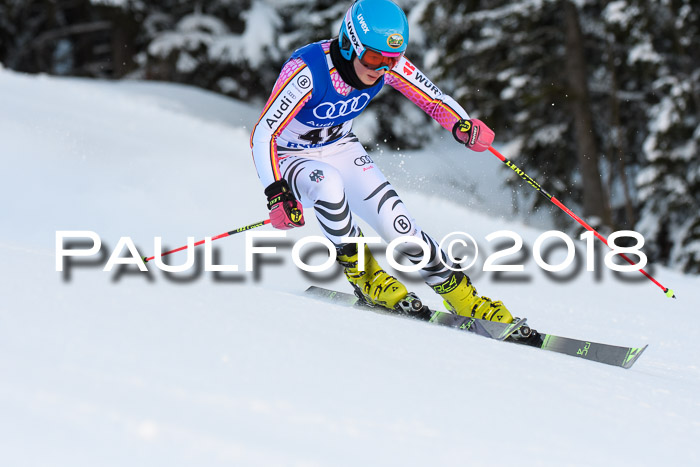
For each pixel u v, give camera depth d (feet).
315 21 201.46
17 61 272.72
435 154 176.35
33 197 68.80
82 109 112.98
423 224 85.51
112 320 21.90
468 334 33.14
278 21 221.25
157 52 229.45
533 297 60.13
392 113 201.05
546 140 158.30
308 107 37.83
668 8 138.41
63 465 13.47
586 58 164.55
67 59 291.17
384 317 32.71
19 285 23.79
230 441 15.67
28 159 78.02
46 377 16.90
